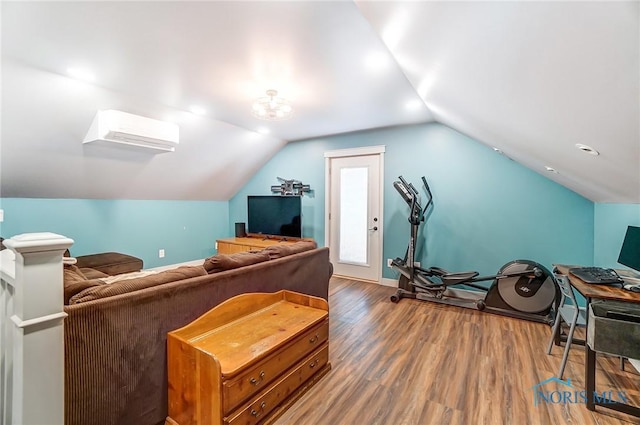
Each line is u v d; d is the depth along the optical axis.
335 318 2.99
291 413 1.64
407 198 3.57
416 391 1.83
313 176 4.85
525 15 0.85
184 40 1.92
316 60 2.18
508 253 3.39
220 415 1.29
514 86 1.40
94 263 3.44
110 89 2.74
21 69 2.28
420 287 3.49
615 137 1.30
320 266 2.84
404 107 3.22
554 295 2.85
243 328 1.76
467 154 3.60
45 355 1.00
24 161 3.01
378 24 1.57
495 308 3.09
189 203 5.20
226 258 1.89
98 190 3.90
